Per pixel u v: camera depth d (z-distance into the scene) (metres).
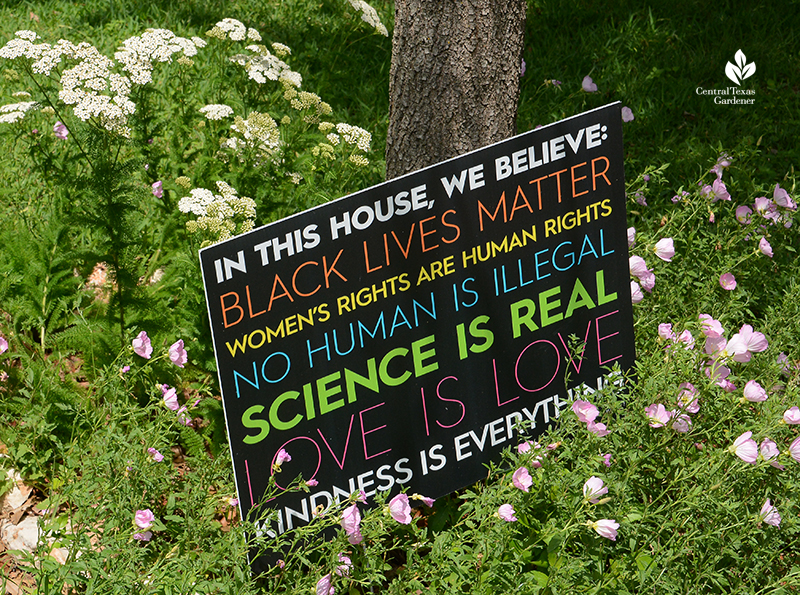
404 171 3.32
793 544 2.56
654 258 3.29
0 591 2.36
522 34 3.15
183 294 3.24
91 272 3.48
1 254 3.41
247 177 3.62
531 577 2.23
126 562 2.08
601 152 2.63
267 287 2.21
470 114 3.15
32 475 2.75
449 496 2.76
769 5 6.90
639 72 5.99
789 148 5.32
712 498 2.29
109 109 3.03
